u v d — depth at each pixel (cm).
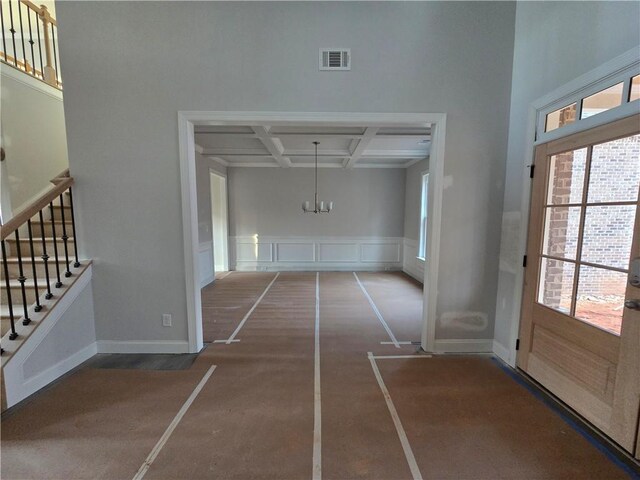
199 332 278
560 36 199
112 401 203
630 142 156
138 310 270
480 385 223
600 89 174
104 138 253
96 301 268
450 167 257
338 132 405
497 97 252
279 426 179
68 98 249
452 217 263
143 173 256
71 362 244
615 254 165
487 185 260
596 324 178
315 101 251
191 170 260
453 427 179
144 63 246
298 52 248
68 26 243
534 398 207
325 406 198
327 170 684
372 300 448
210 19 244
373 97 251
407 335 315
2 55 383
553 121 213
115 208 259
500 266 266
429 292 271
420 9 245
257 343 296
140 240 263
